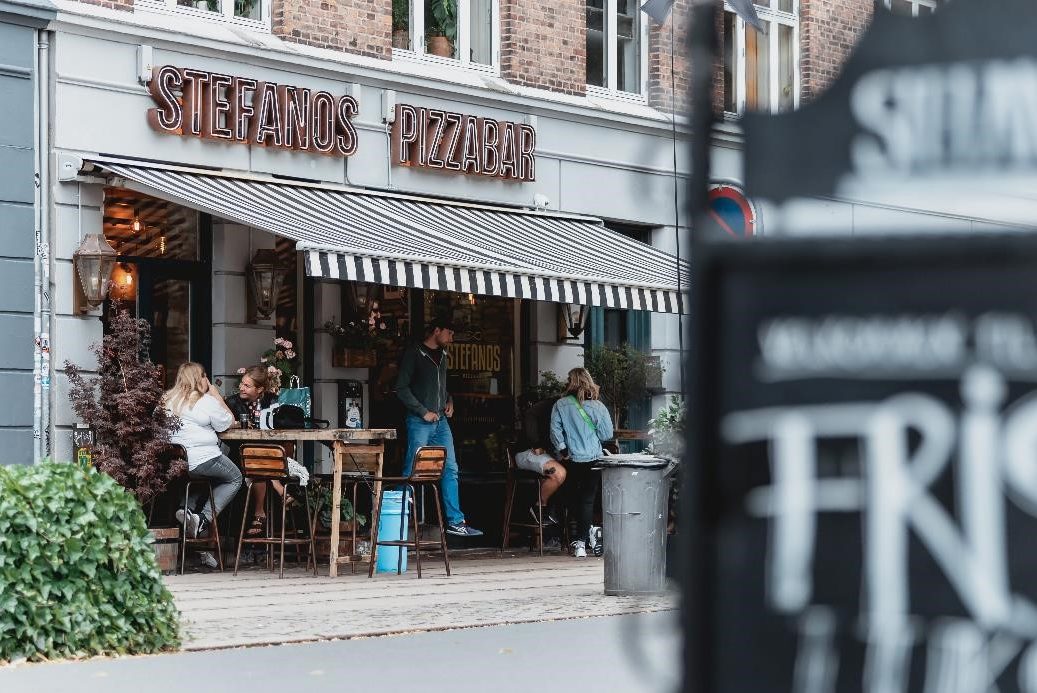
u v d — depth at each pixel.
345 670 8.31
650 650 9.15
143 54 14.51
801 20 21.81
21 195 13.79
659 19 15.12
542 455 16.72
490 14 18.09
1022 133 2.97
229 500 14.06
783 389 3.05
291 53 15.61
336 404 16.69
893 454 3.00
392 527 14.38
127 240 14.86
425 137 16.80
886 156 3.04
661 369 19.44
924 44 3.04
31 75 13.85
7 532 8.34
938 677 2.96
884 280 3.02
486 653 9.05
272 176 15.56
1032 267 2.94
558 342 18.70
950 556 2.96
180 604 11.46
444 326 16.48
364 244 13.28
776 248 3.03
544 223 17.69
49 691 7.46
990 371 2.96
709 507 3.05
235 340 15.52
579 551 16.50
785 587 3.03
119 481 13.54
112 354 13.81
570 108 18.33
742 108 3.15
